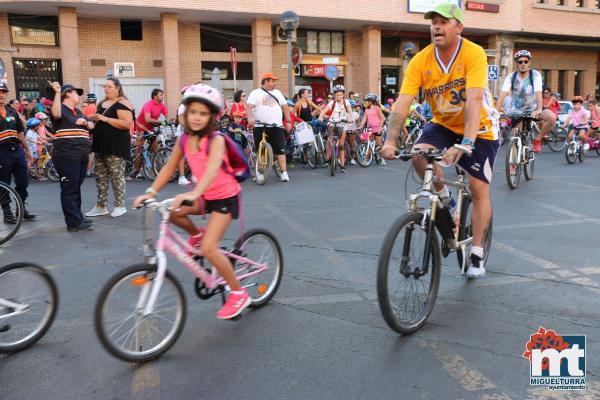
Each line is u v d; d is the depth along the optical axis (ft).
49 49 67.41
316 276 15.47
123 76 70.85
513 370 9.91
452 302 13.26
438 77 12.69
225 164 11.37
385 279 10.68
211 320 12.51
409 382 9.55
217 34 75.00
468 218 14.43
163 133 37.88
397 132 12.63
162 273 10.47
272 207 25.59
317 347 11.00
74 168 21.34
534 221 21.47
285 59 78.28
